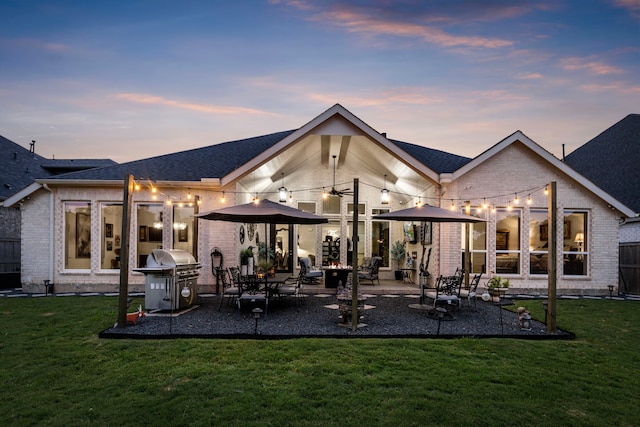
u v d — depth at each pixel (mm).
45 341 6609
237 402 4348
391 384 4875
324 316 8680
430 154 14609
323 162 16234
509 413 4207
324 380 4957
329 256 16453
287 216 8711
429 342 6703
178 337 6848
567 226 13055
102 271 12312
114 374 5141
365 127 11773
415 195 14641
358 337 6973
